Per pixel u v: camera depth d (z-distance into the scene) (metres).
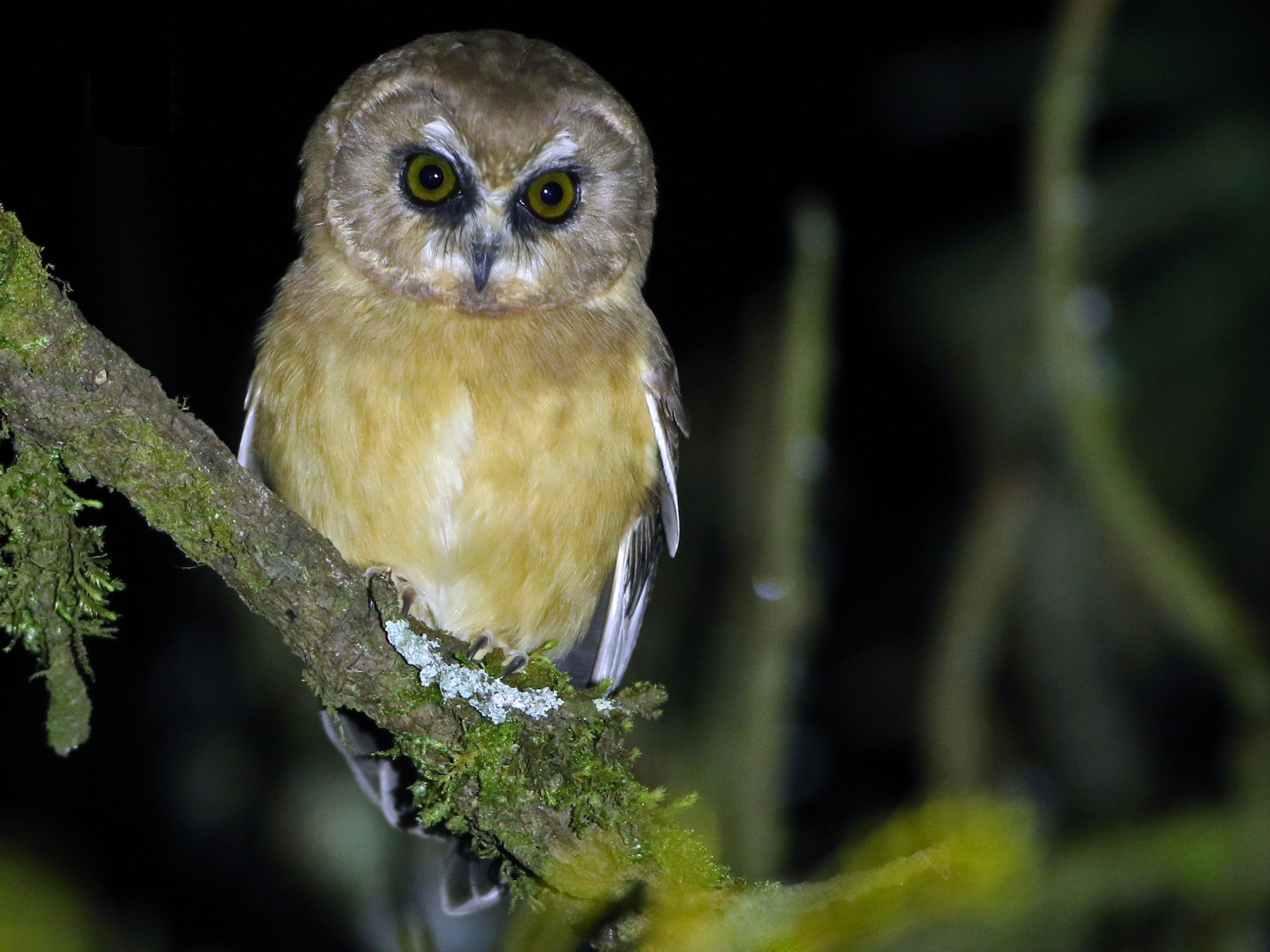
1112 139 12.27
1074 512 11.77
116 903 11.09
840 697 13.36
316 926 11.34
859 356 14.20
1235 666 8.84
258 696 11.97
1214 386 11.48
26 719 11.16
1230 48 11.59
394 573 8.59
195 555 6.13
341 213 8.92
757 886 6.11
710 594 12.99
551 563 8.70
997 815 6.71
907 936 7.24
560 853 6.25
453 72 9.03
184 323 13.00
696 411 13.65
